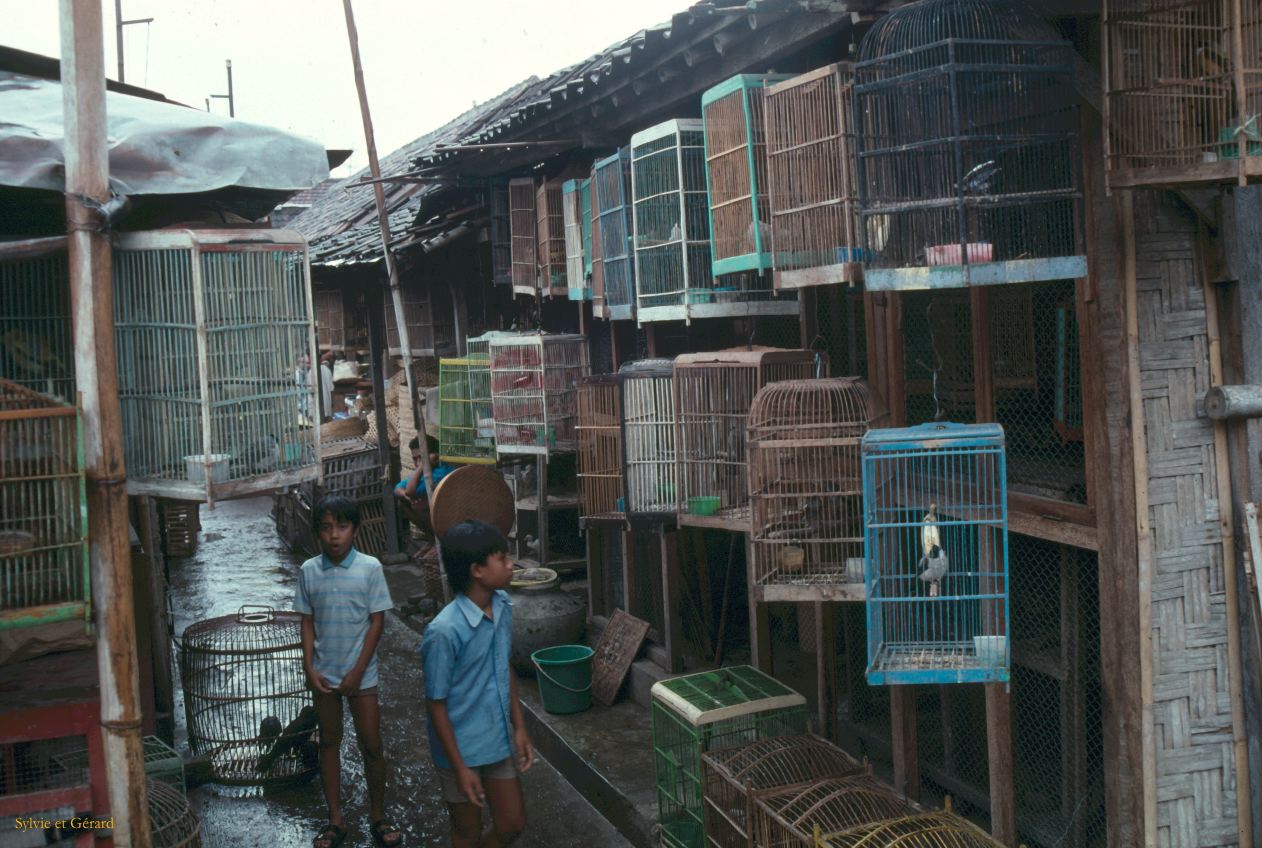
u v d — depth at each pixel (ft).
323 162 14.52
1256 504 12.29
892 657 12.79
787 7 14.30
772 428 14.29
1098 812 13.93
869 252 13.16
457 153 26.22
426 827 17.10
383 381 37.45
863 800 13.42
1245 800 12.53
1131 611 12.17
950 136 12.19
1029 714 15.40
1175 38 11.43
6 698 12.17
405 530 38.37
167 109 14.44
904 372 16.05
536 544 28.84
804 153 14.92
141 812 11.06
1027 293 14.11
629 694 22.66
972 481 13.82
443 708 12.85
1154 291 12.05
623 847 16.30
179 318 13.15
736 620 23.41
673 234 19.17
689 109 21.53
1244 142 9.97
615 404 21.97
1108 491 12.40
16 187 12.50
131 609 10.94
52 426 10.33
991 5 11.98
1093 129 12.09
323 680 16.05
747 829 13.60
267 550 39.78
